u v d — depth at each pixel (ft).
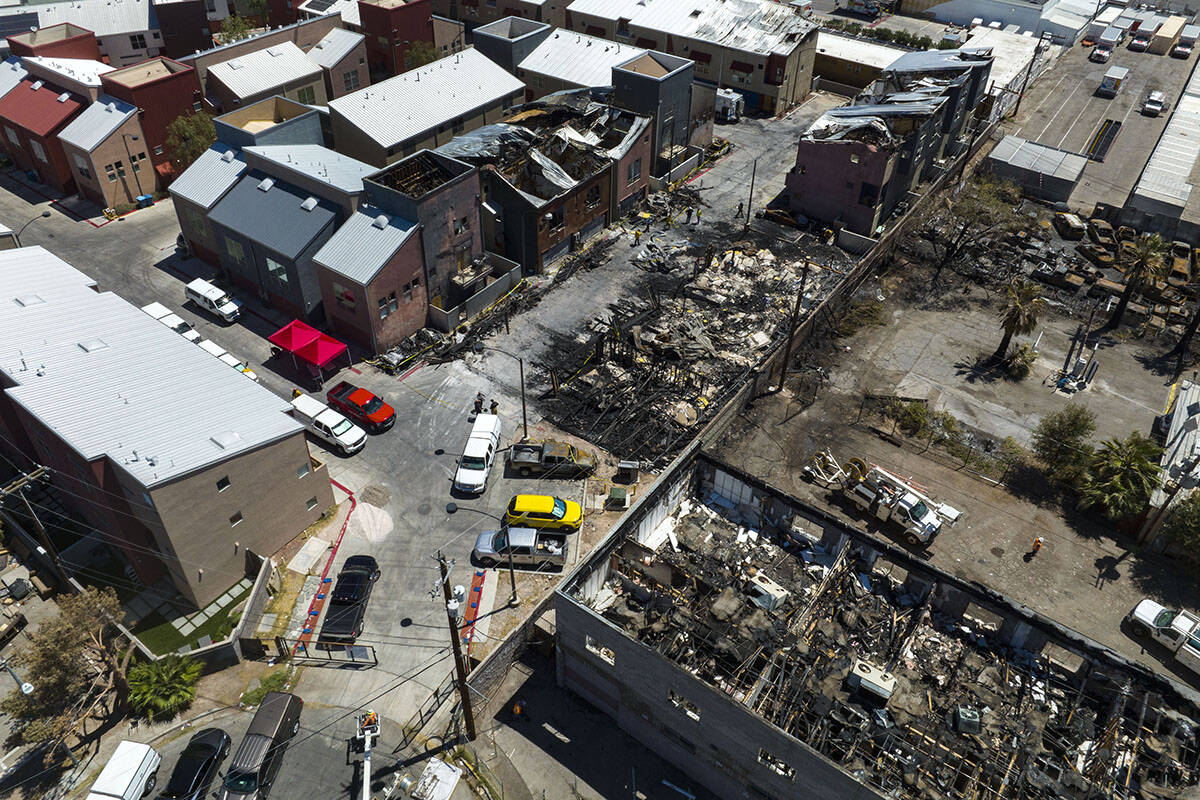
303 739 119.96
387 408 175.32
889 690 107.96
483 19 391.65
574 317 210.18
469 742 119.85
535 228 216.13
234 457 131.44
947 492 164.45
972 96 281.74
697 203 263.49
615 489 157.48
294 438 141.38
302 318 203.00
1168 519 150.00
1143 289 209.56
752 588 124.67
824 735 103.19
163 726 121.80
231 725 122.01
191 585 134.21
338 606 136.98
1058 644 116.26
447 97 256.11
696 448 142.00
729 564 131.75
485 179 215.10
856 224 246.06
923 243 247.29
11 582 142.20
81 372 147.23
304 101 287.28
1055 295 224.94
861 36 393.50
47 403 137.18
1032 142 291.38
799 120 323.57
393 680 128.16
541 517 150.51
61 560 146.30
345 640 132.26
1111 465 155.33
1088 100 350.02
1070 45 401.90
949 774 101.71
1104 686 113.70
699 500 146.00
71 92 255.50
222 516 134.21
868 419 182.50
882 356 202.08
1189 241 246.27
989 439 177.27
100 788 107.96
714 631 115.14
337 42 300.61
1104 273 234.38
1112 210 255.29
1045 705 112.16
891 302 222.28
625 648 108.88
